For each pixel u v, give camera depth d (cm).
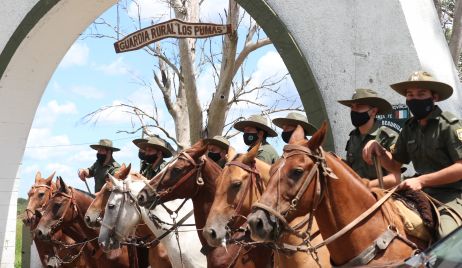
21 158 1427
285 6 959
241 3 998
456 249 428
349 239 532
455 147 577
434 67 885
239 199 683
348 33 916
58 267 1096
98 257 996
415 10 916
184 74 1781
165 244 852
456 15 1459
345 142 906
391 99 879
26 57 1324
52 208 1070
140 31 1225
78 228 1082
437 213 560
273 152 848
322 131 527
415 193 571
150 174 1100
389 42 888
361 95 700
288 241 629
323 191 531
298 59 937
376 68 894
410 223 552
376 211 544
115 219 902
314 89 926
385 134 692
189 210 877
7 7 1305
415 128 618
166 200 801
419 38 887
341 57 917
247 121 855
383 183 625
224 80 1773
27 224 1228
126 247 984
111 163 1252
